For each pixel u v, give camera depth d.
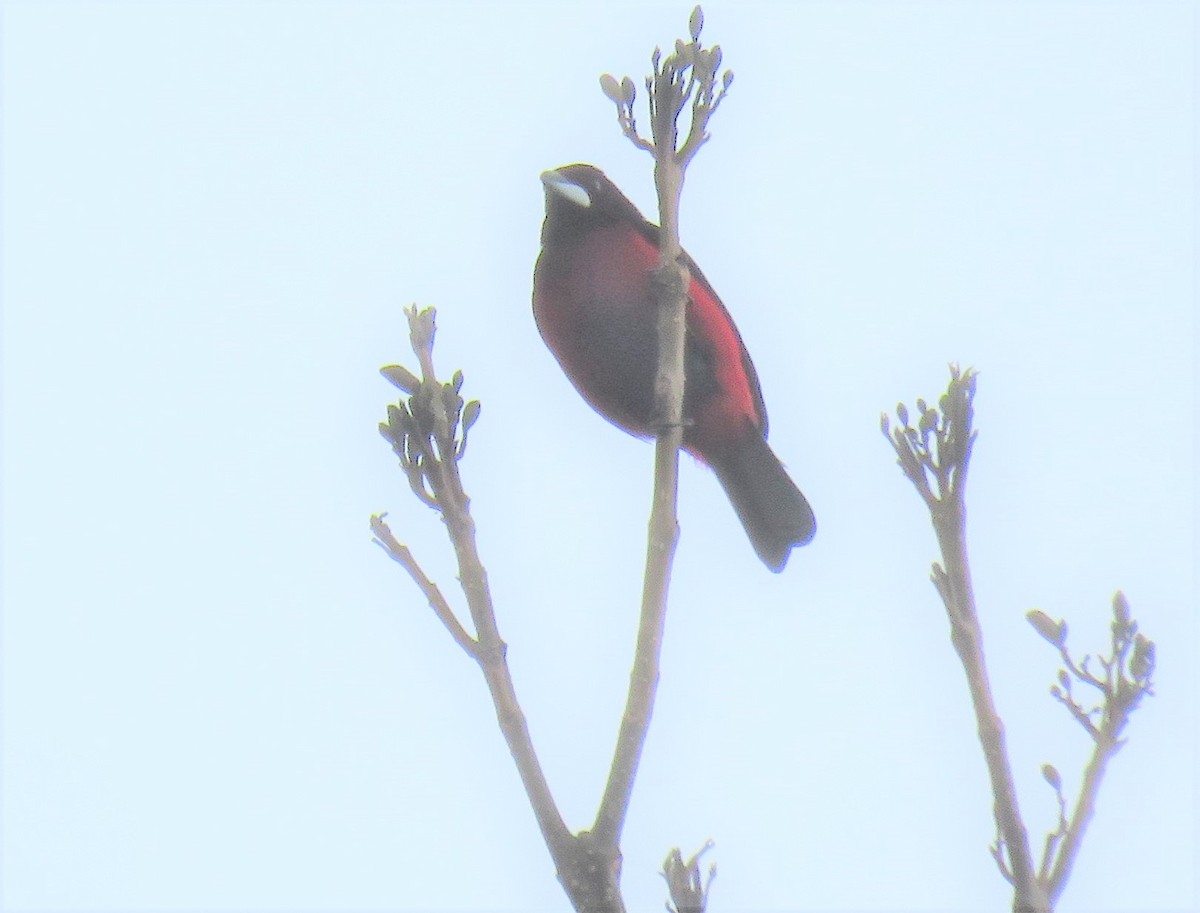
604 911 6.72
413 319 7.61
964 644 6.68
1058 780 6.64
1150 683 6.72
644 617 7.46
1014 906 6.32
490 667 7.13
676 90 8.84
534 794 6.91
